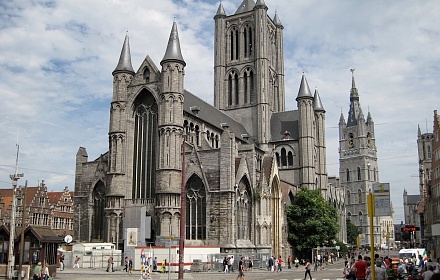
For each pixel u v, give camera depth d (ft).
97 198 295.07
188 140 282.15
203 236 262.67
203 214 265.13
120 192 278.26
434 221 383.65
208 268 238.27
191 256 236.02
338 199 475.31
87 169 299.99
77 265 251.60
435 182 374.02
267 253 271.08
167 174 264.52
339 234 470.39
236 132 370.94
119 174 279.90
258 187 290.97
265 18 423.64
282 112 428.97
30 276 171.53
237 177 273.75
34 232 176.35
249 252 271.08
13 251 173.99
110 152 285.84
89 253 256.73
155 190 270.26
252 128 410.93
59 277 188.65
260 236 283.79
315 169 417.49
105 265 254.06
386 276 92.79
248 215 285.43
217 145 332.60
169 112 271.90
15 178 180.14
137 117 292.61
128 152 286.46
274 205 318.86
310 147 396.37
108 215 276.00
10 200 399.24
